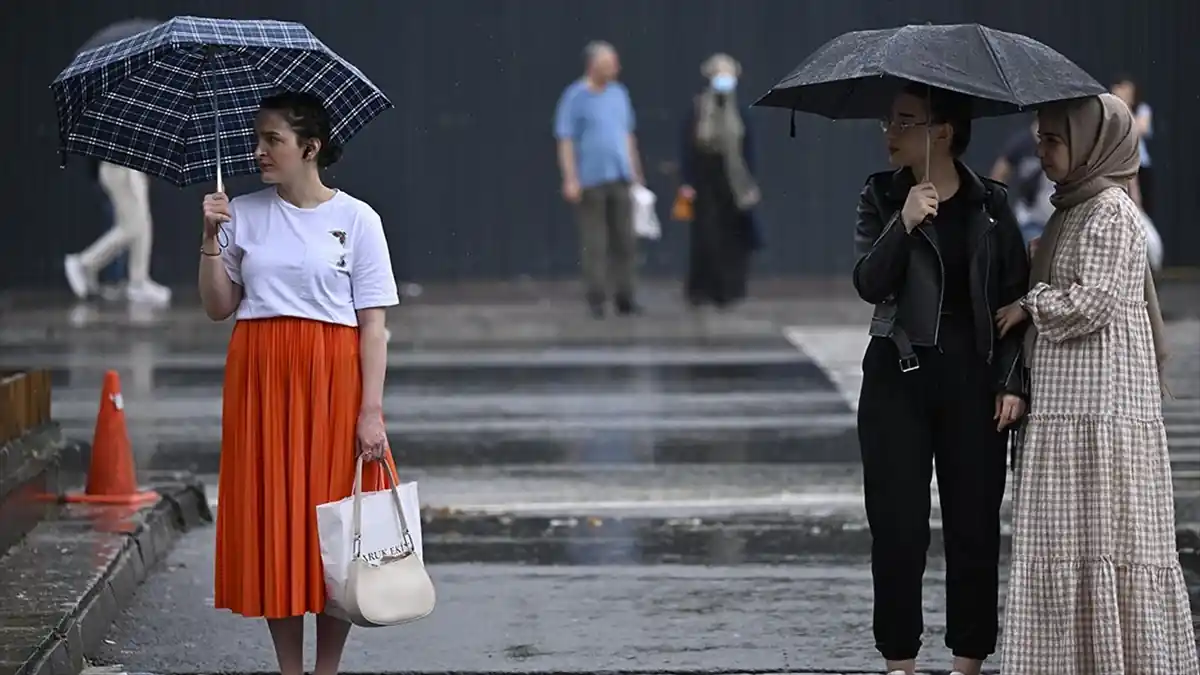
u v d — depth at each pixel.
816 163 73.00
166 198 70.69
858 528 27.98
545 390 43.97
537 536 27.53
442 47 72.38
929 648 20.91
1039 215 51.78
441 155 72.69
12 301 65.62
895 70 16.97
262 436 17.28
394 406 41.41
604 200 60.44
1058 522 17.12
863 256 18.53
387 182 72.62
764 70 72.19
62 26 70.12
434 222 72.88
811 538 27.27
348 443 17.41
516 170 72.75
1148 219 59.03
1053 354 17.30
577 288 70.94
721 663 20.31
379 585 17.03
